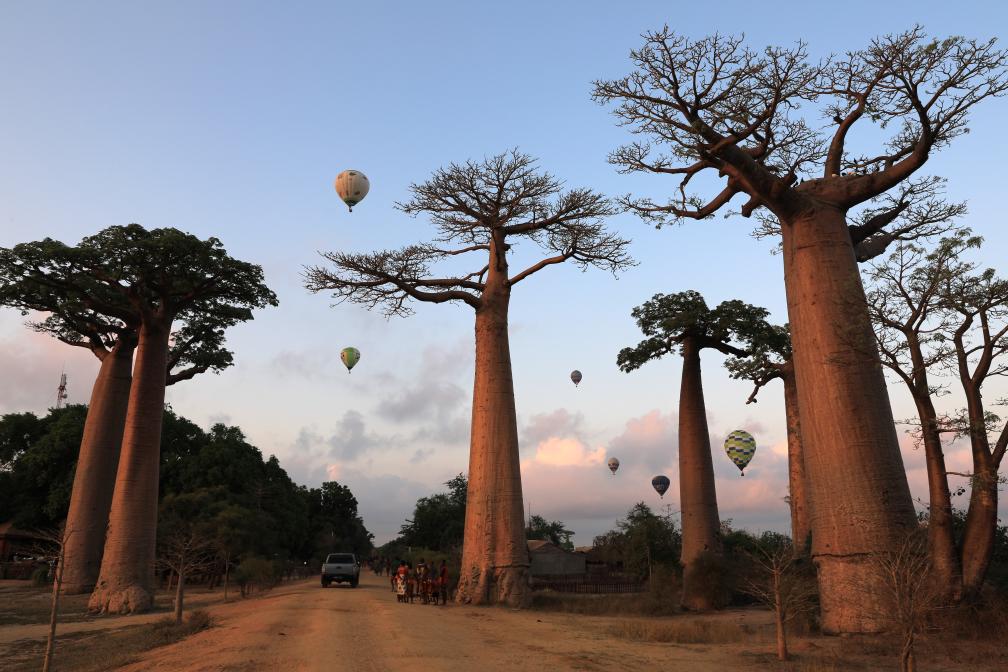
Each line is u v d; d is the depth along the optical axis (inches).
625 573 1771.7
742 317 1157.1
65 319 1277.1
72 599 1210.0
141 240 1087.0
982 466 595.8
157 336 1184.8
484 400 1083.3
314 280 1082.7
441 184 1124.5
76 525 1295.5
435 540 3036.4
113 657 539.8
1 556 1961.1
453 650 508.7
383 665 432.8
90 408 1360.7
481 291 1157.1
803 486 1131.3
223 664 436.1
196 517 1670.8
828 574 637.3
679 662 473.4
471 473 1069.8
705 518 1139.9
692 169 775.1
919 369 609.0
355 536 4820.4
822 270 702.5
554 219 1137.4
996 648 497.4
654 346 1202.0
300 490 3272.6
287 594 1212.5
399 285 1081.4
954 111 660.7
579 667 446.3
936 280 600.4
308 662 439.5
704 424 1189.7
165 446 2159.2
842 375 665.0
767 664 466.0
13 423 2171.5
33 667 540.4
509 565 1012.5
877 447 644.1
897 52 666.2
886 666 451.2
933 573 578.9
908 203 780.0
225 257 1156.5
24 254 1087.0
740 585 998.4
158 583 1688.0
